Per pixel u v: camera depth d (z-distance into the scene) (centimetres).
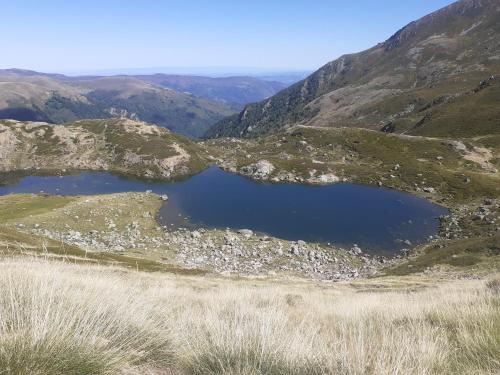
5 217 6178
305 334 462
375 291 2572
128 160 11762
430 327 562
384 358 347
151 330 437
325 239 6088
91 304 419
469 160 9906
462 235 5900
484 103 13600
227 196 8644
